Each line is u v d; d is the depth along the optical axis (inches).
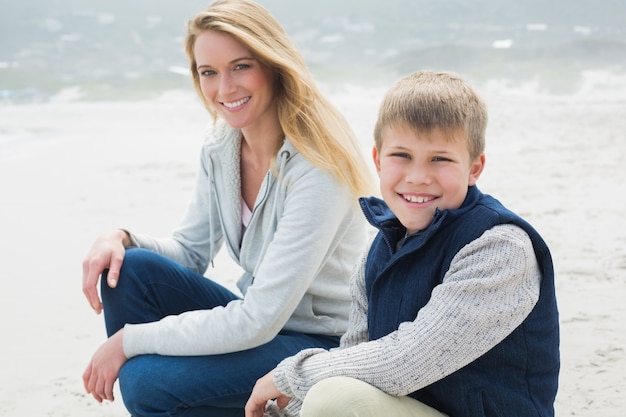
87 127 647.1
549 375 86.7
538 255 84.1
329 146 106.1
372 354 84.4
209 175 117.4
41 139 568.4
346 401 79.8
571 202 287.3
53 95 1085.1
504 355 83.9
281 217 109.0
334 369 85.7
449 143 85.0
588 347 150.0
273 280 102.7
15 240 268.1
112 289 112.4
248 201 115.9
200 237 125.7
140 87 1138.0
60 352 166.1
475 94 87.7
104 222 292.7
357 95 957.2
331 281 111.2
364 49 1766.7
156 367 101.8
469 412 84.7
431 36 1861.5
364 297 97.0
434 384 86.0
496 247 81.8
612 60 1126.4
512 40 1691.7
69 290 210.8
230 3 108.0
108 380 105.0
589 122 542.0
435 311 82.0
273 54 105.1
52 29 2124.8
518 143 452.8
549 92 904.3
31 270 231.0
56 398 142.4
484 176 348.5
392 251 91.3
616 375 136.9
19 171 415.2
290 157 107.4
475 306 80.8
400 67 1280.8
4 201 335.3
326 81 1175.0
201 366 102.0
